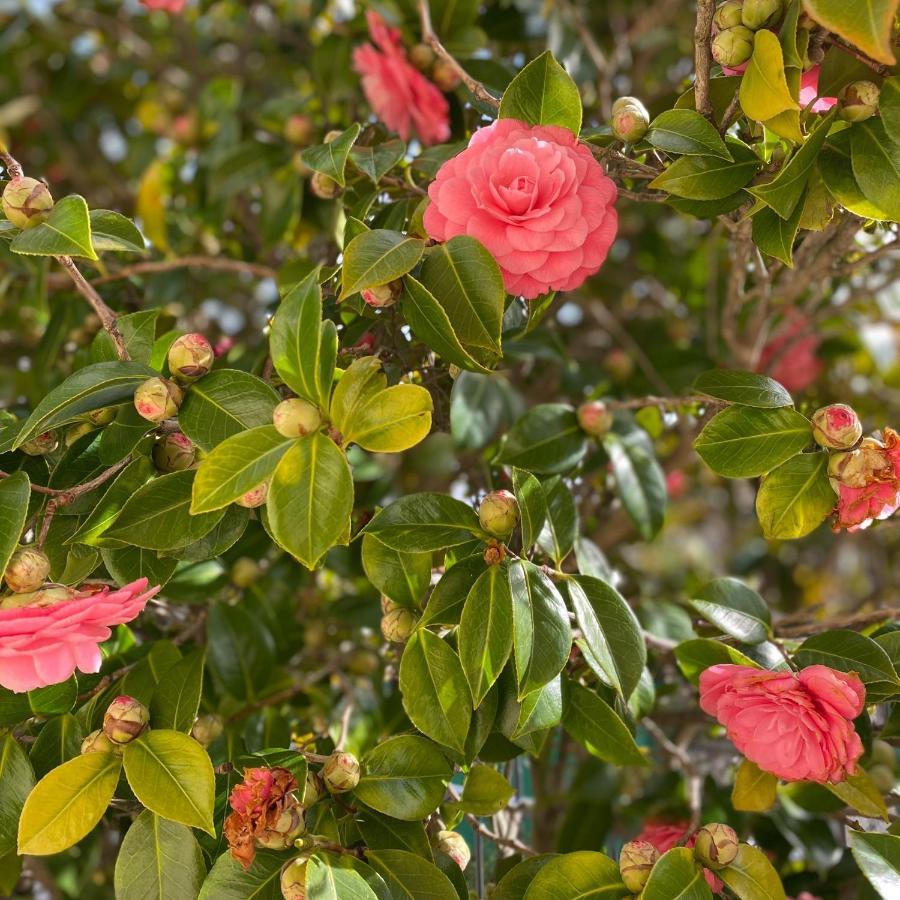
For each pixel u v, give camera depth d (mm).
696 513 1816
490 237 852
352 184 1029
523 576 858
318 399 810
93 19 1695
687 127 869
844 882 1127
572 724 920
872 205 837
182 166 1429
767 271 1132
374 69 1087
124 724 841
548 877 866
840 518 875
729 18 832
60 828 823
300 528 791
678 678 1202
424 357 979
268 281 1348
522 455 1088
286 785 838
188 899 840
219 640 1082
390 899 847
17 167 874
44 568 810
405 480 1383
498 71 1120
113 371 847
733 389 883
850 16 758
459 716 871
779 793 1135
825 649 917
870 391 1471
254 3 1668
